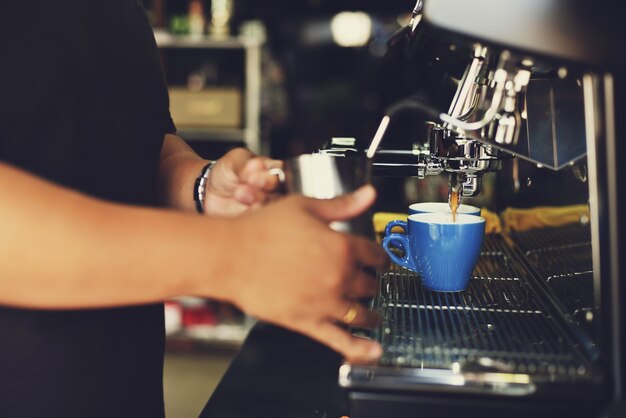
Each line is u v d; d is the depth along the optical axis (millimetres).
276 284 580
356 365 672
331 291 597
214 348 3303
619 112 670
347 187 714
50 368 734
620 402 654
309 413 846
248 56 3422
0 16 688
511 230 1190
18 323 715
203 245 563
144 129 870
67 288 553
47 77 718
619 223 671
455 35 652
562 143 781
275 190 754
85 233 546
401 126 4020
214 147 3748
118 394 802
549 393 648
